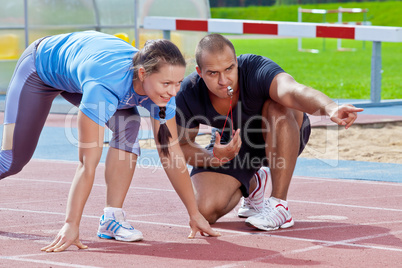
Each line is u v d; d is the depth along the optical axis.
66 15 30.05
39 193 12.28
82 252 8.12
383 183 13.25
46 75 8.87
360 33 23.41
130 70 8.14
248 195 10.09
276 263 7.64
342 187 12.88
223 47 9.02
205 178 9.85
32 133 9.30
